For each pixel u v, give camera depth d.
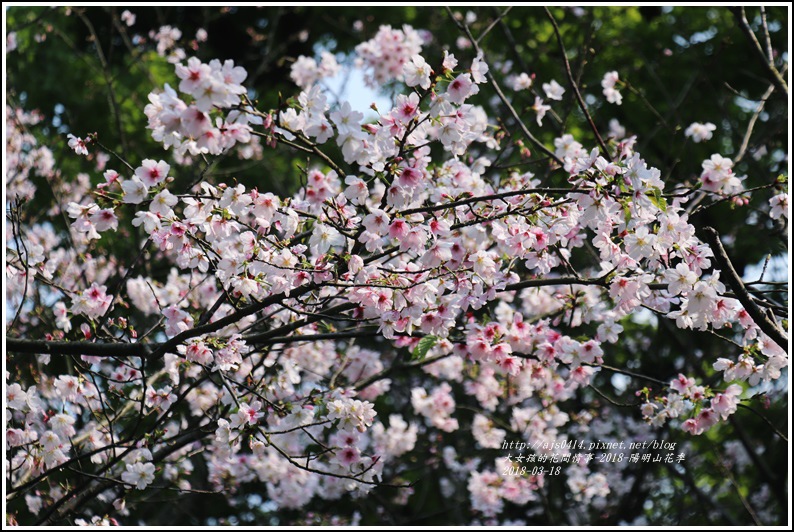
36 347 4.14
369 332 4.43
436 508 10.88
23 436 4.57
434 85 3.48
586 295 4.75
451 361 6.58
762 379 4.21
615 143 5.03
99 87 10.93
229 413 4.73
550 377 6.37
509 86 9.40
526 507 9.10
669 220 3.68
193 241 4.07
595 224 3.85
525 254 4.04
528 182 4.83
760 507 9.73
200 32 9.95
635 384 8.49
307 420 4.40
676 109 7.54
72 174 9.67
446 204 3.59
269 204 3.71
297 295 3.70
